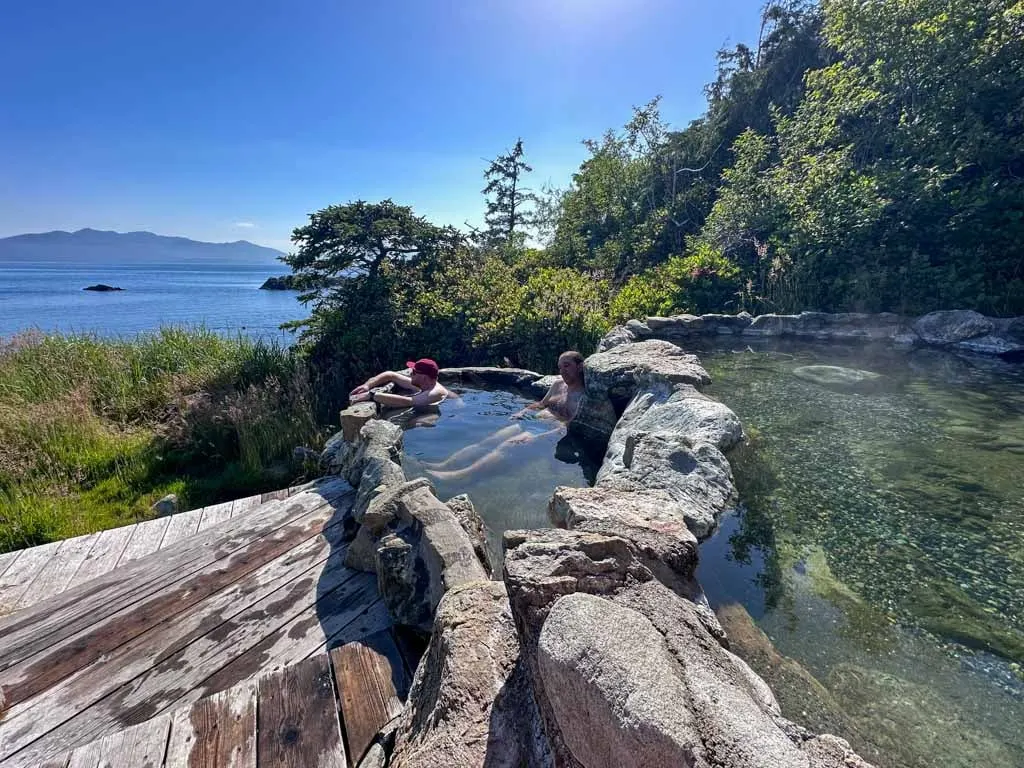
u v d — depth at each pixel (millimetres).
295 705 1826
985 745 1474
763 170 10000
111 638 2254
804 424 3850
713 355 6125
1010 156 6668
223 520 3566
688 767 778
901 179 6949
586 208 13828
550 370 6910
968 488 2908
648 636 1054
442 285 8070
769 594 2092
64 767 1620
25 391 5809
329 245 7836
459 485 3361
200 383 6410
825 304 7672
